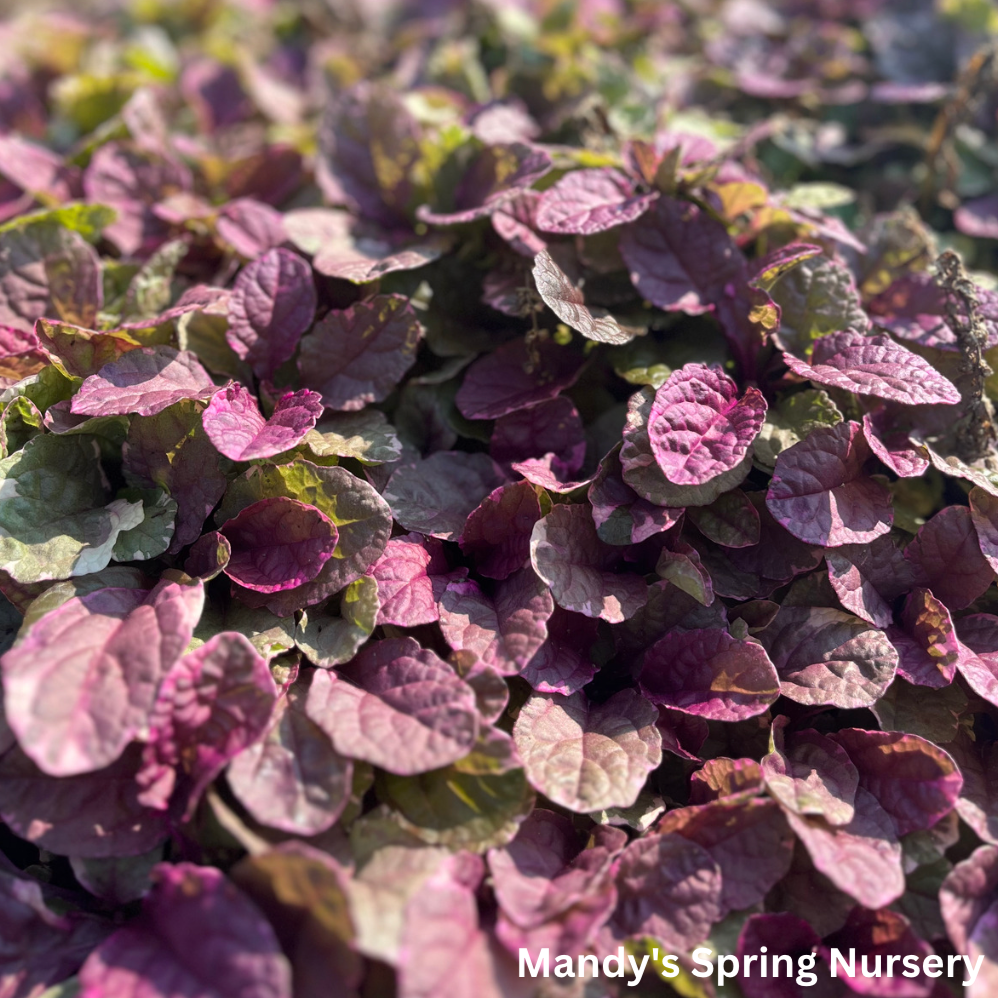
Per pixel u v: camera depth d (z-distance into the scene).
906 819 0.34
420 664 0.34
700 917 0.32
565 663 0.36
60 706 0.31
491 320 0.44
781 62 0.59
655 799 0.35
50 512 0.36
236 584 0.36
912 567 0.37
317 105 0.64
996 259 0.53
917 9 0.63
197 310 0.41
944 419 0.39
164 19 0.74
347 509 0.36
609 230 0.42
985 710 0.37
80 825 0.32
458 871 0.32
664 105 0.50
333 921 0.30
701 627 0.36
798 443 0.36
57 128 0.59
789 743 0.36
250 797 0.31
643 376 0.39
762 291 0.38
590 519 0.37
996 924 0.33
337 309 0.43
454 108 0.53
